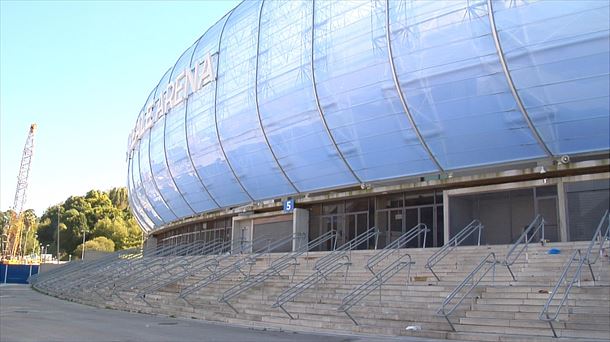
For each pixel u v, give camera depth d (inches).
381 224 1098.7
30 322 680.4
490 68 871.7
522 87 851.4
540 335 463.2
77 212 4746.6
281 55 1179.9
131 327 623.2
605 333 440.1
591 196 848.9
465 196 981.2
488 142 914.1
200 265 1100.5
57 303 1096.2
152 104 1856.5
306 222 1230.3
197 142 1478.8
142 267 1328.7
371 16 1005.8
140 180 2009.1
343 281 748.0
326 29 1082.7
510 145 898.1
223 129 1358.3
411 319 555.5
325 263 840.3
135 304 917.2
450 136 943.7
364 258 833.5
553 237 877.8
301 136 1149.7
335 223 1183.6
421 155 991.0
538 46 826.8
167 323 676.7
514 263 658.8
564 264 626.2
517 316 504.4
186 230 1803.6
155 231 2066.9
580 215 851.4
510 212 932.6
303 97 1125.1
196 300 829.8
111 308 961.5
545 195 900.6
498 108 884.0
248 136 1280.8
